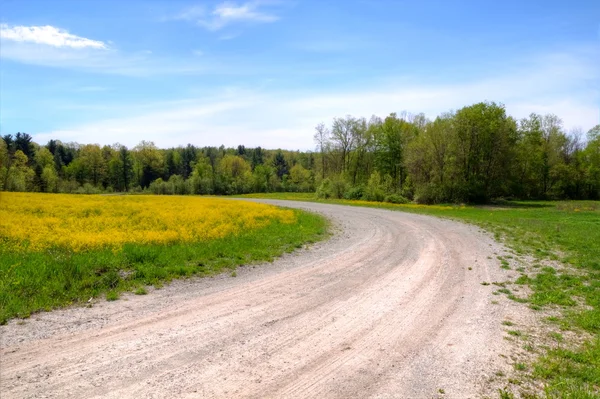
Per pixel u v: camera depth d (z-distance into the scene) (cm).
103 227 1780
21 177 6962
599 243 1598
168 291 877
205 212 2558
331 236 1817
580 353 575
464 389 471
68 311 722
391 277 1027
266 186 9744
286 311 746
